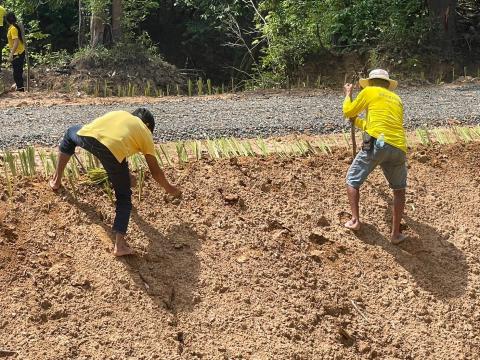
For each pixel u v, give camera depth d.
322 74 15.04
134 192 6.32
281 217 6.54
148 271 5.69
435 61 15.04
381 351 5.73
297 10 15.44
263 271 5.96
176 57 21.89
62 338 5.07
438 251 6.70
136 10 16.50
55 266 5.53
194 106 10.61
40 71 14.65
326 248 6.38
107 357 5.04
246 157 7.21
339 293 6.03
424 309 6.14
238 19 20.41
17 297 5.25
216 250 6.03
